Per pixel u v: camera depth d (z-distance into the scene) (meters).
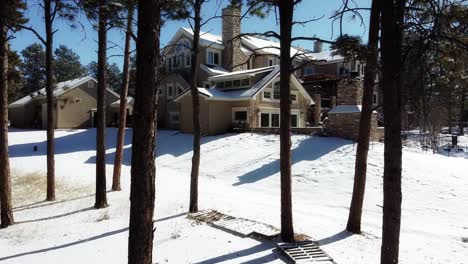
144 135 5.48
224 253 8.97
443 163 18.14
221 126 31.03
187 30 38.09
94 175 20.75
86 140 33.31
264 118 31.80
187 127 32.59
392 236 5.84
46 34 15.54
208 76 36.03
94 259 9.01
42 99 42.62
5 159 12.65
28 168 22.95
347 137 22.52
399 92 5.81
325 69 43.72
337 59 39.75
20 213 14.21
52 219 13.20
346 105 22.98
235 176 19.45
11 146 31.22
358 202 10.74
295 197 15.36
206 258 8.71
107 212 13.68
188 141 29.14
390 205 5.85
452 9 6.09
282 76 9.66
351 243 9.80
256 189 16.94
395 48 5.76
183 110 32.97
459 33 6.19
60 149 30.16
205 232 10.55
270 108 32.16
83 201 15.58
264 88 31.31
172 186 17.28
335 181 16.59
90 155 27.97
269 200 14.66
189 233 10.52
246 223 11.02
